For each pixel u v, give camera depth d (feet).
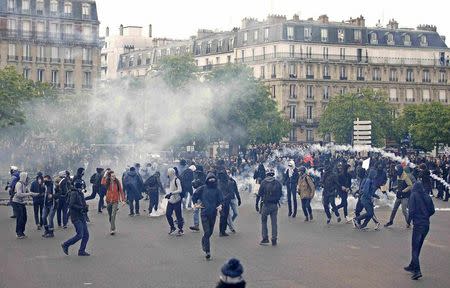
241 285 26.84
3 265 58.49
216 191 61.46
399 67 361.71
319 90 347.97
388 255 63.31
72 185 63.67
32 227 83.97
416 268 53.01
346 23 361.30
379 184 104.47
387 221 90.43
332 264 58.75
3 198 124.16
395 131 316.60
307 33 346.95
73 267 57.52
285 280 52.16
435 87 367.45
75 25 317.63
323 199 88.28
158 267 57.41
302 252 64.80
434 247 68.69
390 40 363.76
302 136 343.26
